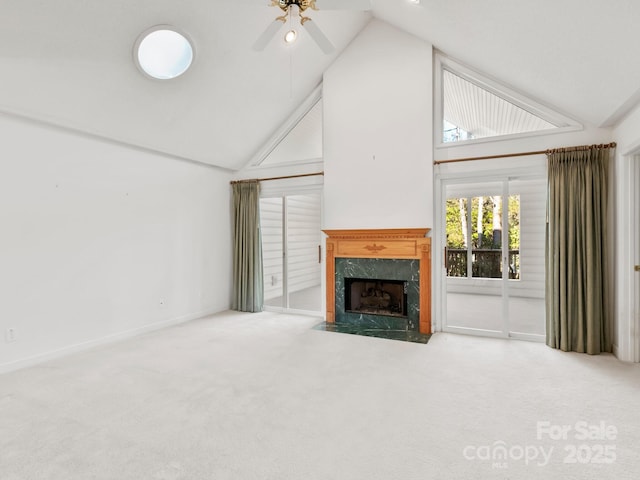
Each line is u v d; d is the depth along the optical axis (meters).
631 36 2.15
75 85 3.08
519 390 2.63
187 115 4.07
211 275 5.27
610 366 3.09
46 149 3.36
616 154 3.36
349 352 3.52
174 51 3.46
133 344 3.82
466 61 3.94
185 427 2.17
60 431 2.13
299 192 5.11
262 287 5.47
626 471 1.75
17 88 2.86
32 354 3.25
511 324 4.17
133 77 3.30
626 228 3.22
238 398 2.54
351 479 1.70
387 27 4.34
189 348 3.67
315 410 2.37
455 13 3.07
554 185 3.55
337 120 4.62
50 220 3.39
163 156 4.54
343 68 4.58
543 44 2.76
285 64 4.20
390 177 4.34
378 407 2.40
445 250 4.23
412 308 4.27
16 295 3.15
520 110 3.90
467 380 2.82
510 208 4.20
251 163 5.50
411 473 1.74
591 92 2.98
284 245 5.37
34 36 2.62
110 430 2.14
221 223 5.46
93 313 3.75
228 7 3.22
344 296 4.65
